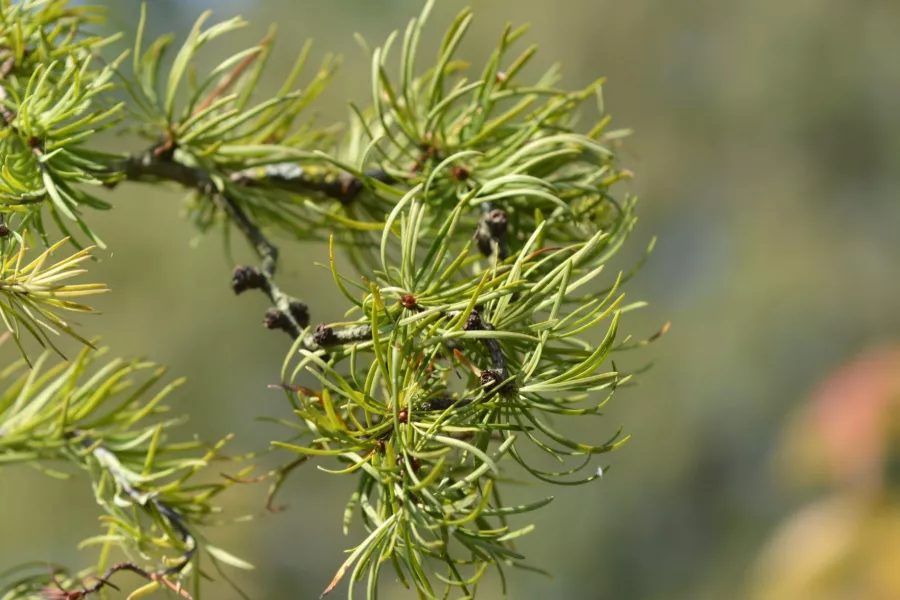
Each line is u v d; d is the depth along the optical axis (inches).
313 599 148.3
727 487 161.3
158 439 39.1
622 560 156.7
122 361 40.4
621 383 36.0
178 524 38.4
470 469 37.4
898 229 166.9
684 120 174.1
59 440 39.6
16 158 37.3
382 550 35.8
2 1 39.0
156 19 93.0
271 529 144.9
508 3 157.8
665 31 170.2
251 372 151.3
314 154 38.9
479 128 38.9
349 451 35.8
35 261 35.5
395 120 39.0
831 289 166.2
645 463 159.0
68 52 38.9
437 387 36.2
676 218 175.2
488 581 141.5
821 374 162.7
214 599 76.3
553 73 40.4
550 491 153.0
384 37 146.2
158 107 40.3
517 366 36.6
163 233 146.9
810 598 48.3
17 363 40.3
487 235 37.5
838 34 167.3
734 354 163.6
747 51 170.9
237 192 39.9
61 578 39.4
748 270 167.9
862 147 169.3
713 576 157.9
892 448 50.4
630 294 162.9
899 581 46.7
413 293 36.0
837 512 50.0
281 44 143.8
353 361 35.7
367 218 40.9
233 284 37.5
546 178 39.1
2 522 113.5
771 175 172.7
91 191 60.3
